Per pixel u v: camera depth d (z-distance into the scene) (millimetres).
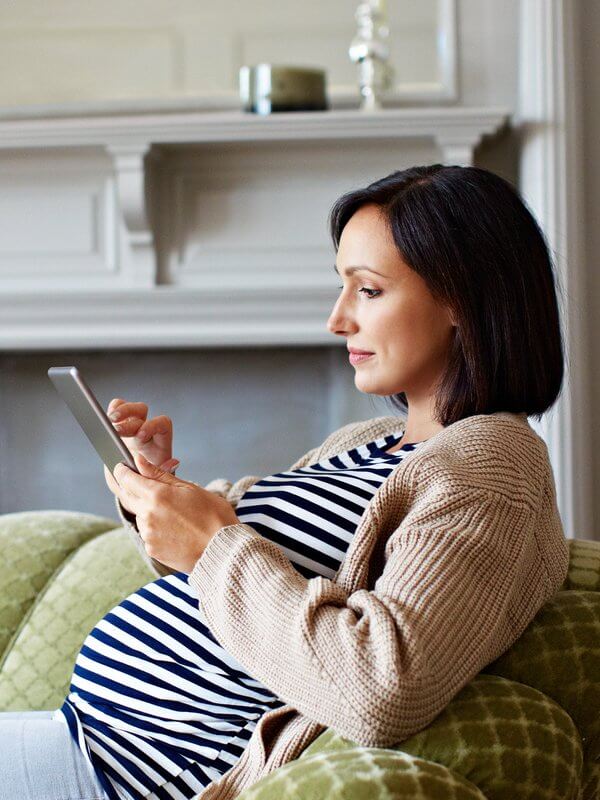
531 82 2510
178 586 1146
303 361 2787
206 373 2809
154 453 1345
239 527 1019
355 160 2604
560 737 943
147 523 1033
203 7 2684
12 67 2715
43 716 1222
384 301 1140
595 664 1055
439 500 970
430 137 2545
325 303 2598
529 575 1057
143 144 2516
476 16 2656
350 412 2773
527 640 1057
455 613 917
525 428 1093
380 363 1157
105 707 1153
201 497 1048
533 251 1157
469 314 1123
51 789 1125
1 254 2672
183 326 2625
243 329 2619
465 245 1122
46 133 2535
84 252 2656
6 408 2850
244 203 2631
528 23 2516
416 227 1123
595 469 2615
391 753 875
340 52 2678
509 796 896
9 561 1697
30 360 2836
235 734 1141
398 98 2664
